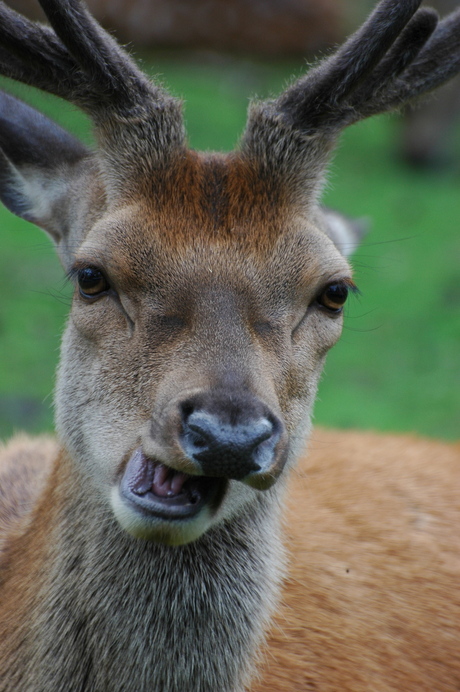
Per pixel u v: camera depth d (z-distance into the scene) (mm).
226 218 7027
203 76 33781
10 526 8969
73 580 7297
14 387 15992
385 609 9539
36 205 8633
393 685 9047
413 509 10617
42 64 7559
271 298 6906
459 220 26875
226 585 7383
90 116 7695
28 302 18984
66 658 7273
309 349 7219
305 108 7547
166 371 6492
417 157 31391
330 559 9672
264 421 6055
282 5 29328
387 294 21969
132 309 6887
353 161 31719
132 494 6469
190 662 7277
